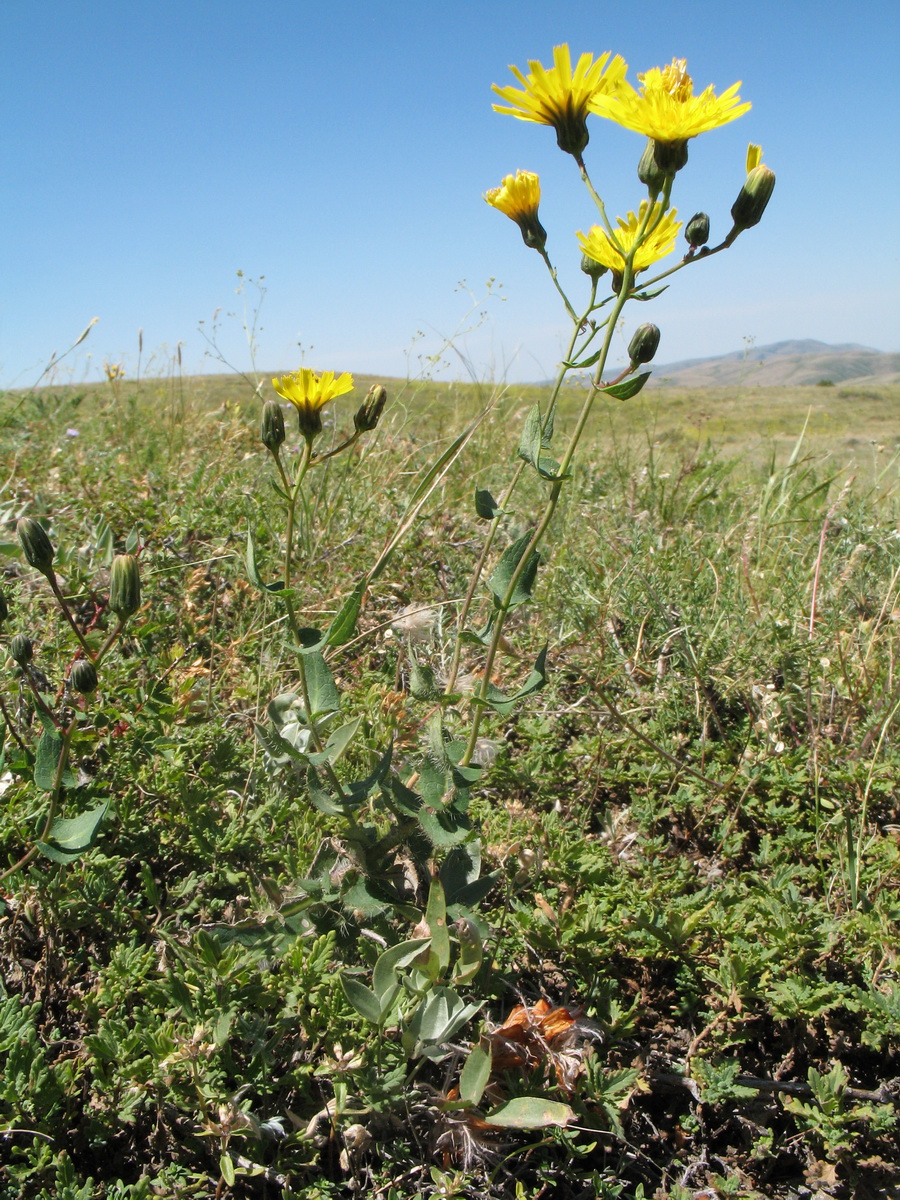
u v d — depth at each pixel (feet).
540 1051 5.32
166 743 7.24
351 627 5.10
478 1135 5.06
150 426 19.84
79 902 6.06
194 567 11.25
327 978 5.46
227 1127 4.71
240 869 6.86
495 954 5.99
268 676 8.71
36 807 6.64
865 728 8.97
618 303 4.67
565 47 4.71
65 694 7.72
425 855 5.71
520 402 24.98
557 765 8.65
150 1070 4.96
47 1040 5.56
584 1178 5.17
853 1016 6.19
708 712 9.42
